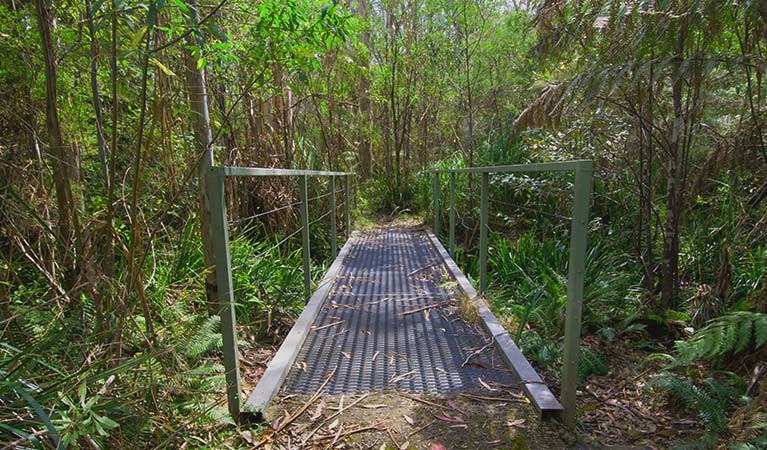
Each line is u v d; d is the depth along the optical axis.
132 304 1.80
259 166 4.71
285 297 3.35
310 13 2.18
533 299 3.11
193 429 1.63
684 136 3.19
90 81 2.16
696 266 3.70
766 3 2.23
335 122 7.14
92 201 2.37
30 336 1.70
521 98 6.55
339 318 2.92
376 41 8.38
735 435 1.71
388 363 2.24
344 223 6.43
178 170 2.72
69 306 1.83
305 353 2.37
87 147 2.34
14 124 1.92
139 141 1.73
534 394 1.83
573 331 1.67
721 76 2.95
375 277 4.06
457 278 3.72
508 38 7.03
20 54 1.79
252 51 2.14
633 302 3.43
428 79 8.41
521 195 5.66
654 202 4.19
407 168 9.02
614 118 3.77
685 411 2.07
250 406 1.75
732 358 2.35
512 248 4.66
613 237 4.29
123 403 1.40
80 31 1.87
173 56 2.43
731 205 3.37
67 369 1.54
